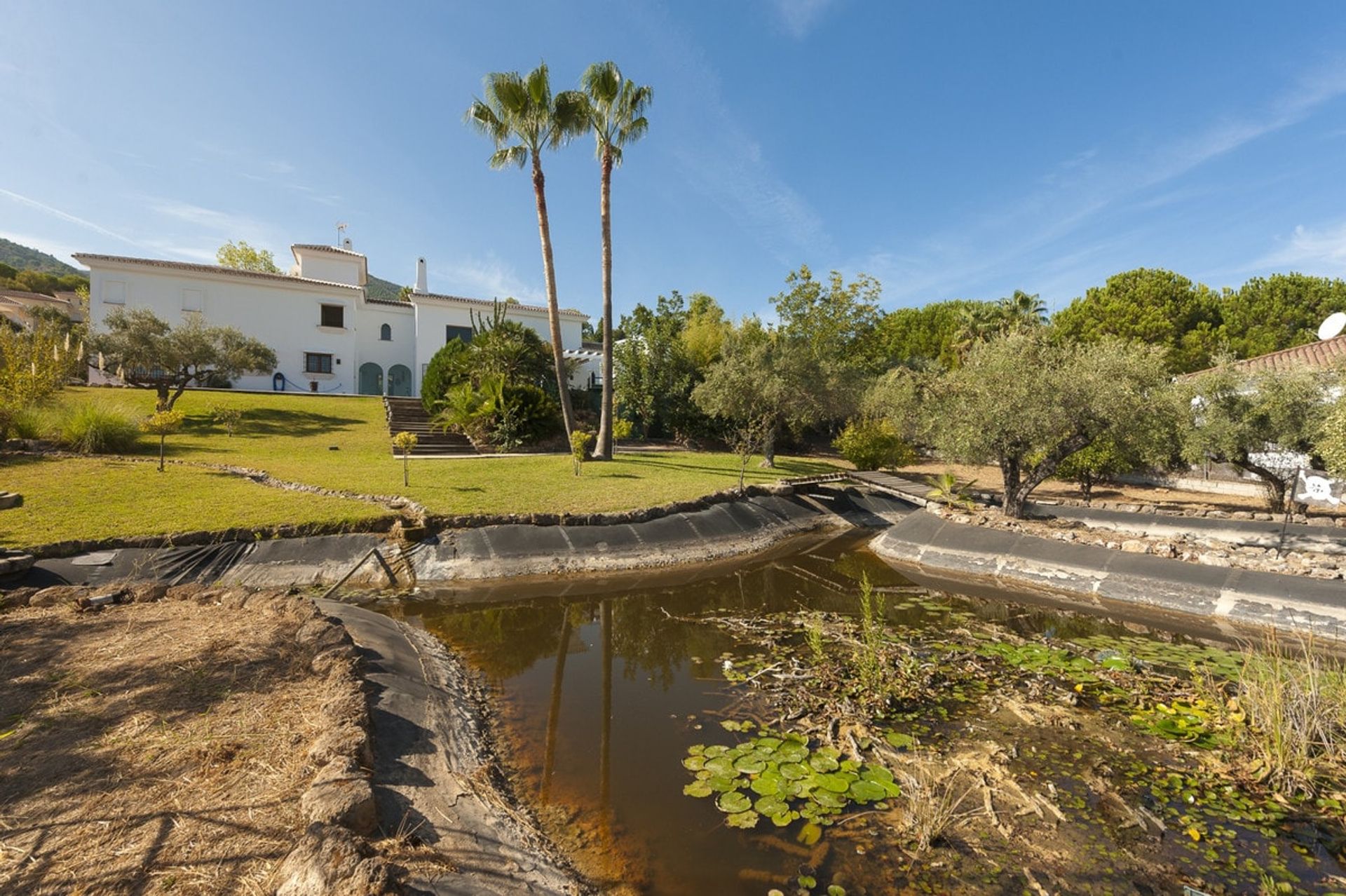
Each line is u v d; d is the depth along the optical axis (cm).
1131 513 1269
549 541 1071
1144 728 511
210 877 250
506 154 1728
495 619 825
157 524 885
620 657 702
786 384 1948
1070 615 869
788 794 411
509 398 1952
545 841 360
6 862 253
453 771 407
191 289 2538
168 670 464
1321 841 371
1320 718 455
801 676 614
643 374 2666
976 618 853
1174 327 2948
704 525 1263
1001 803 405
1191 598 853
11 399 1327
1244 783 430
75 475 1109
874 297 3084
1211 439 1294
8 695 414
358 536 970
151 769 329
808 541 1390
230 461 1401
